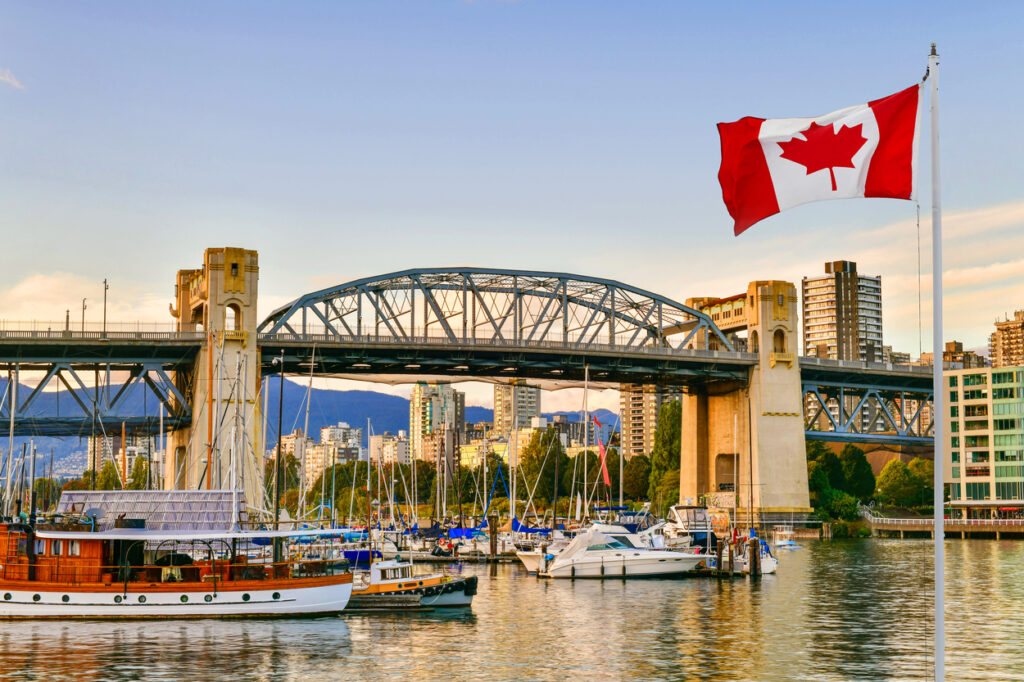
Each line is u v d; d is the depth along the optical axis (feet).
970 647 220.64
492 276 650.43
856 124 112.47
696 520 431.43
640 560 368.89
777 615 270.46
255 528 316.81
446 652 215.51
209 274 559.79
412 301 626.23
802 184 113.60
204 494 266.77
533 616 268.21
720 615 270.67
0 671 193.67
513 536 479.82
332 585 258.78
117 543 252.21
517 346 628.69
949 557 478.18
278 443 337.31
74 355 540.52
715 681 187.73
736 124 115.24
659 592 324.60
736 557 382.83
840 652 215.31
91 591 247.09
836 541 646.74
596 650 218.18
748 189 114.93
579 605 291.17
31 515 259.19
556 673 195.11
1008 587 335.47
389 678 190.60
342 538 329.72
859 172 111.96
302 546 317.83
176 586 248.93
